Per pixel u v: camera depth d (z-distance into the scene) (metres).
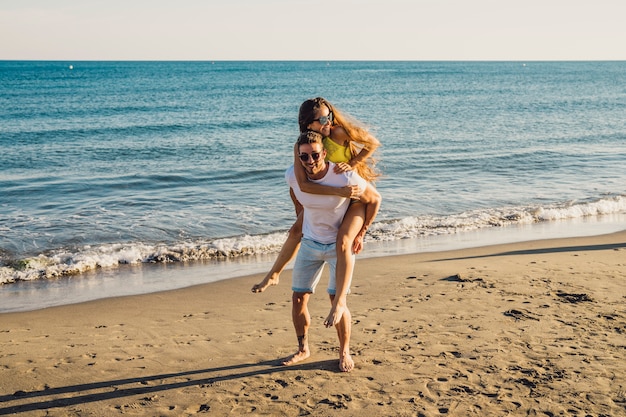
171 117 37.47
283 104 48.19
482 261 8.70
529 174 17.97
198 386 4.48
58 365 4.99
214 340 5.59
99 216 12.45
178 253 9.91
